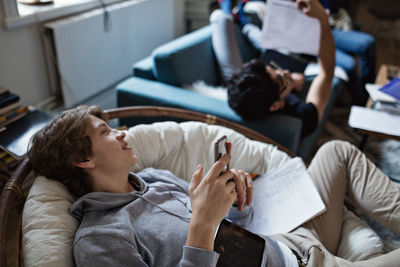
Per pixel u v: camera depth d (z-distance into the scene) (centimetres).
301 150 177
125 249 79
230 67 211
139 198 94
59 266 77
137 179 101
